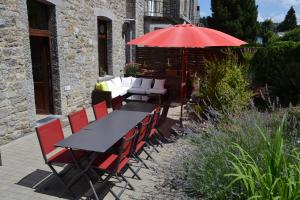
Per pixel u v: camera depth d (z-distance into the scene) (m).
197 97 6.84
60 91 6.68
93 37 8.22
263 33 19.69
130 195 3.41
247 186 2.24
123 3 10.63
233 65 5.94
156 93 8.77
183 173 2.97
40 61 6.62
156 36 5.11
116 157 3.60
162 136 5.09
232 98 5.33
